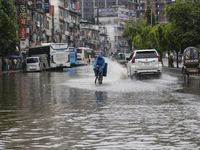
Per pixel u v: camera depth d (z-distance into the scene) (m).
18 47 74.19
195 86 21.70
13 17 55.47
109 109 12.44
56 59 59.59
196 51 31.56
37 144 7.36
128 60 31.55
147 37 75.94
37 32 89.56
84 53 89.25
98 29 182.00
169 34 50.44
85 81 28.34
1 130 8.91
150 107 12.80
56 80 30.62
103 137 7.98
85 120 10.24
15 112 12.02
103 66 25.06
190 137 7.91
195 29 41.94
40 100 15.63
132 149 6.87
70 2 125.94
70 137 8.02
